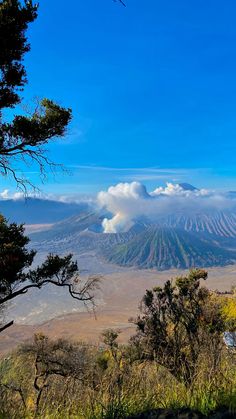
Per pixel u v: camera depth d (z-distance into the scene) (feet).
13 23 28.99
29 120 32.07
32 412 14.70
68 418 13.43
